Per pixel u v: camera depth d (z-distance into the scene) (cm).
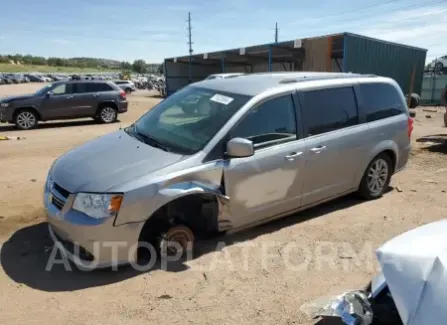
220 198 385
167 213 380
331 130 479
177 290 337
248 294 333
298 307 316
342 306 254
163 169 358
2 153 898
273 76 497
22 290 334
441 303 194
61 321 296
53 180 378
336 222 484
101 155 395
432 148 956
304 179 455
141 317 301
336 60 2491
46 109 1455
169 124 436
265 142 418
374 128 528
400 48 2452
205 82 506
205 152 379
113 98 1611
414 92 2702
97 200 336
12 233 441
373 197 562
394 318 237
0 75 6122
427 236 259
